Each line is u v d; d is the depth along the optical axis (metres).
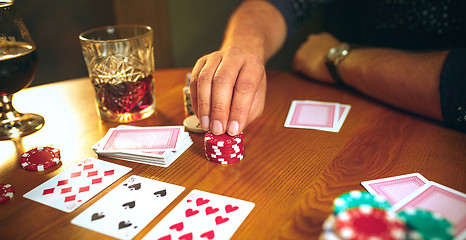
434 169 0.96
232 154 1.03
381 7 1.65
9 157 1.11
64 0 4.58
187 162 1.06
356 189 0.90
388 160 1.01
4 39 1.17
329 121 1.26
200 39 3.38
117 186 0.96
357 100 1.42
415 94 1.24
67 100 1.52
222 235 0.77
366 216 0.59
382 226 0.57
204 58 1.20
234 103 1.06
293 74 1.72
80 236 0.79
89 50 1.24
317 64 1.59
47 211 0.87
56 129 1.27
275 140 1.15
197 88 1.09
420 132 1.16
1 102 1.27
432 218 0.65
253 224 0.80
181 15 3.26
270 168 1.00
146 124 1.28
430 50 1.33
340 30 2.57
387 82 1.31
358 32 2.42
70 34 4.39
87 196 0.92
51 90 1.63
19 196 0.93
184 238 0.77
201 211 0.84
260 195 0.89
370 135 1.16
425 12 1.52
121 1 3.07
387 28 1.66
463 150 1.05
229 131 1.05
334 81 1.56
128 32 1.39
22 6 4.56
